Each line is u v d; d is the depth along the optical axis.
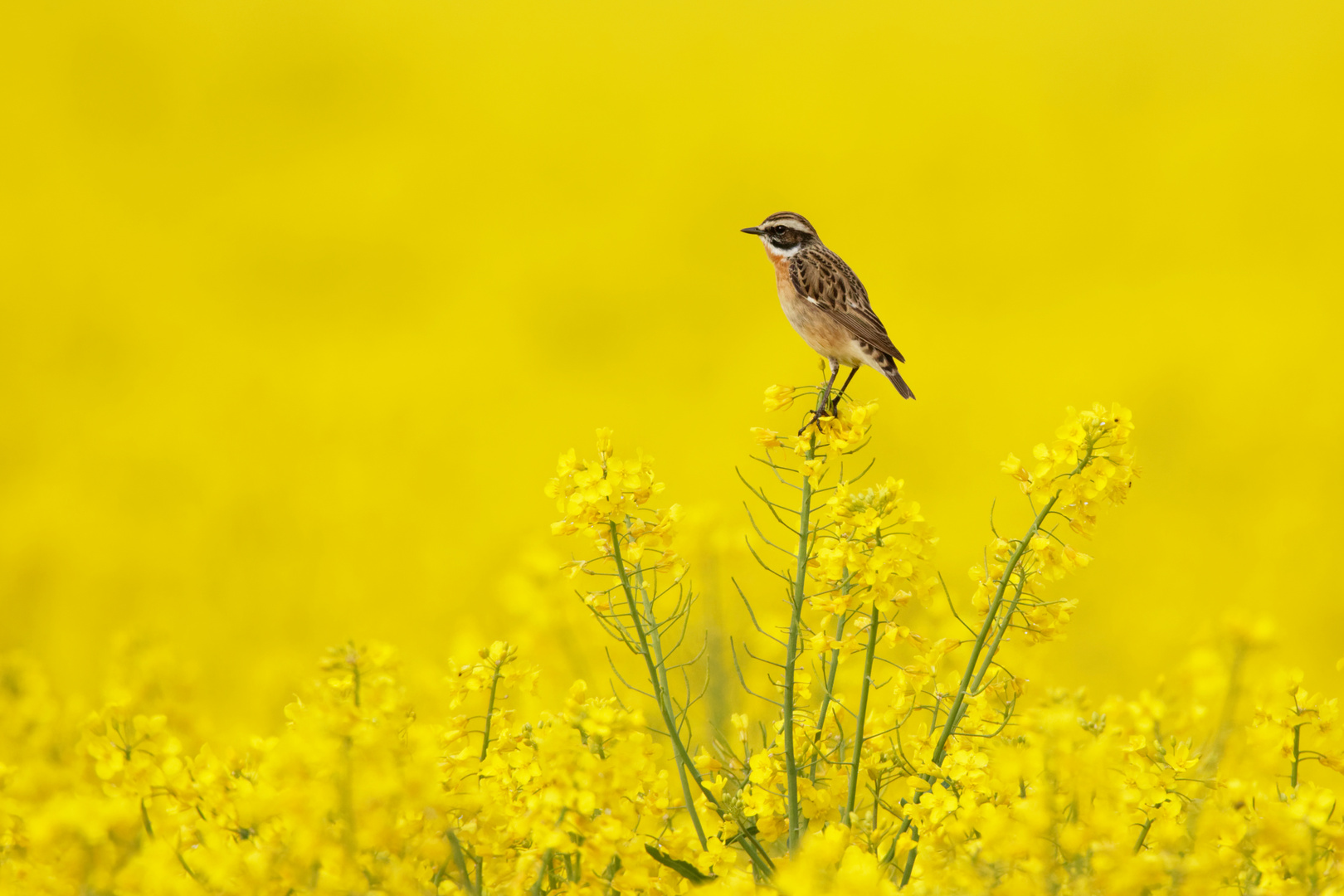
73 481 19.67
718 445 21.02
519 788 4.23
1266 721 4.57
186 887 3.71
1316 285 29.92
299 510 17.98
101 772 4.06
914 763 4.80
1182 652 10.79
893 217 36.84
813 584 5.13
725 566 7.73
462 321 31.36
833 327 10.21
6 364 28.08
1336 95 38.53
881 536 4.92
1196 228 34.19
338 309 33.09
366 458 21.52
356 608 12.94
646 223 36.31
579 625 7.21
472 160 40.91
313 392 26.48
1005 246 34.72
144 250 35.28
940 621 6.22
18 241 34.56
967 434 21.84
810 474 5.11
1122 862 3.59
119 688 5.04
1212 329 27.25
